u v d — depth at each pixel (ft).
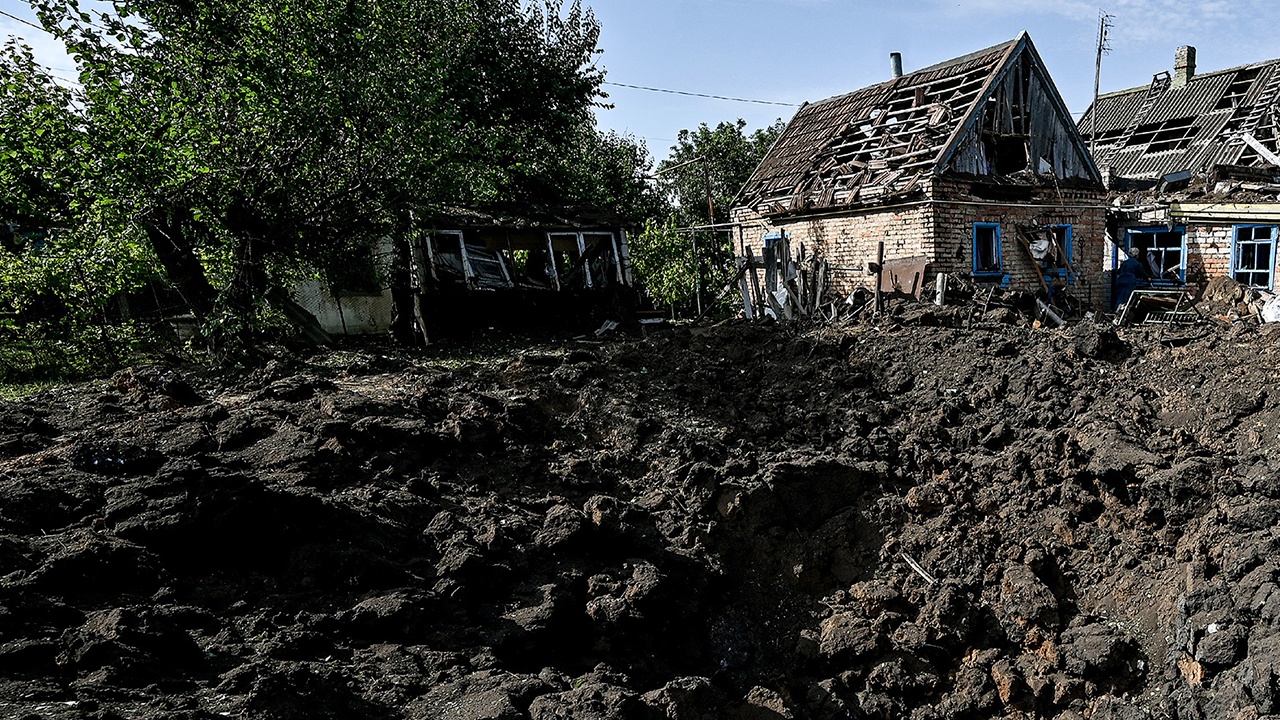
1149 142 62.59
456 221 44.50
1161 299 36.37
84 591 13.48
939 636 18.79
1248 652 15.49
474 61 56.49
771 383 29.48
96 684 11.14
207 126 30.22
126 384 24.14
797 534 21.65
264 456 19.60
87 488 16.28
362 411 22.53
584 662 15.97
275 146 32.01
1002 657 18.54
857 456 24.03
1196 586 17.67
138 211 29.58
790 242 54.95
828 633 18.83
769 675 17.97
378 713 12.50
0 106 27.45
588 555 18.74
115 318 41.98
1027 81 49.67
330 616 14.55
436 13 49.80
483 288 44.73
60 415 21.75
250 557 15.70
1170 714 16.35
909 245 45.83
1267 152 50.44
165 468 17.37
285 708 11.50
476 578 16.48
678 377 29.30
